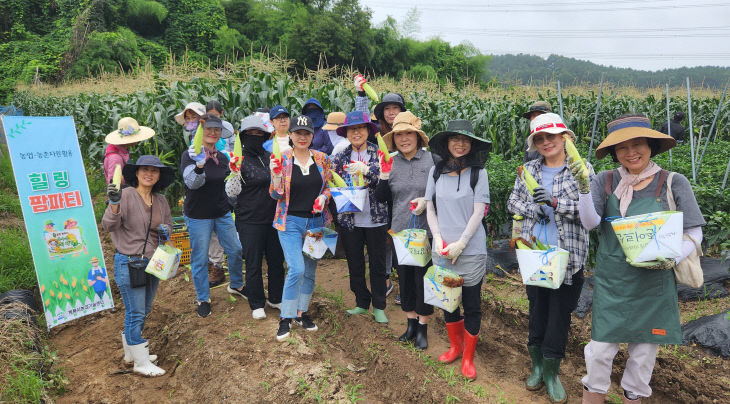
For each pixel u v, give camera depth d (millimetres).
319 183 4102
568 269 3072
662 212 2465
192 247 4445
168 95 8148
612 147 2793
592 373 2883
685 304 4371
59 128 4457
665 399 3393
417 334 4066
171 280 5637
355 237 4305
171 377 4012
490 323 4559
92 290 4652
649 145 2758
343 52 35375
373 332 4207
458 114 9180
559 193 3064
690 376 3369
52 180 4371
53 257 4371
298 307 4324
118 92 13320
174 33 41438
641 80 16328
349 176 4238
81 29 34812
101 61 32906
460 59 43094
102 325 4844
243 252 4340
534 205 3205
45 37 36906
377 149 4309
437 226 3523
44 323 4648
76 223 4535
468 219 3400
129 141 4895
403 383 3494
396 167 4023
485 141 3266
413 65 40969
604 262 2818
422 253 3617
